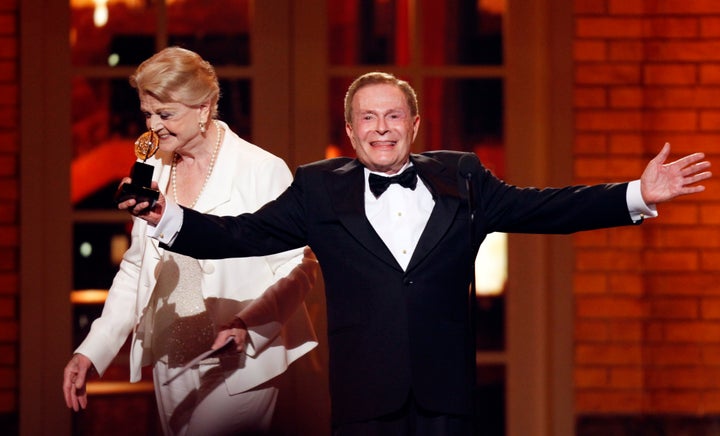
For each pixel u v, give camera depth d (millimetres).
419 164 10609
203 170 11961
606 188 10383
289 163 18344
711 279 17766
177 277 11883
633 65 17812
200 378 11891
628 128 17812
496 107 18406
